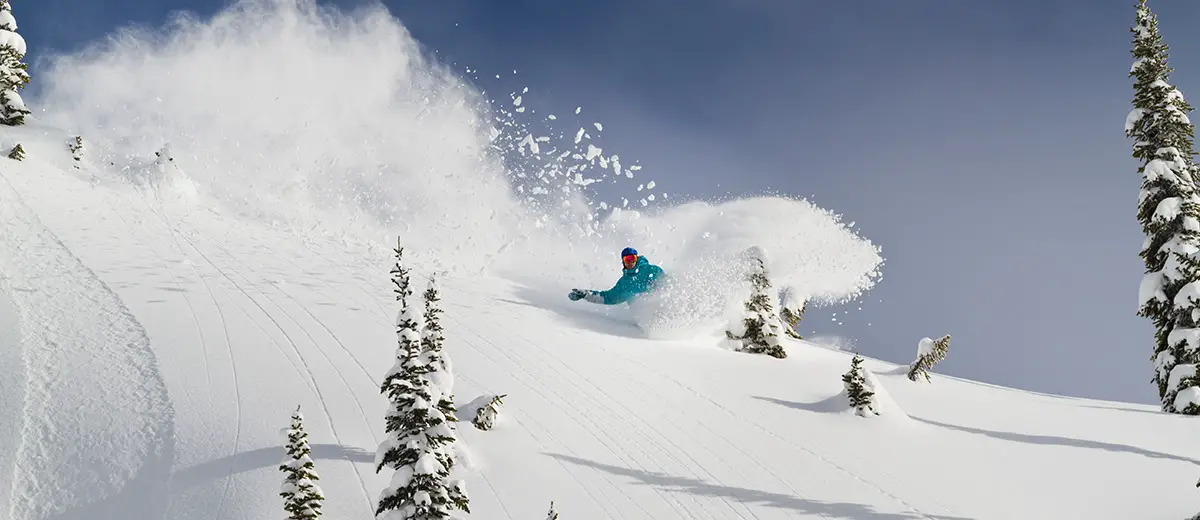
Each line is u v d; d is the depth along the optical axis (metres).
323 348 11.54
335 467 8.16
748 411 11.72
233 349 11.05
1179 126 17.38
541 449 9.38
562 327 15.14
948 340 14.29
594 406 11.10
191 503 7.45
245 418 9.02
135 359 10.32
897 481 9.64
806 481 9.49
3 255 13.93
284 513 7.29
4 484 7.66
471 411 9.74
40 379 9.53
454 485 7.16
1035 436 11.52
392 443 7.13
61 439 8.38
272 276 15.35
